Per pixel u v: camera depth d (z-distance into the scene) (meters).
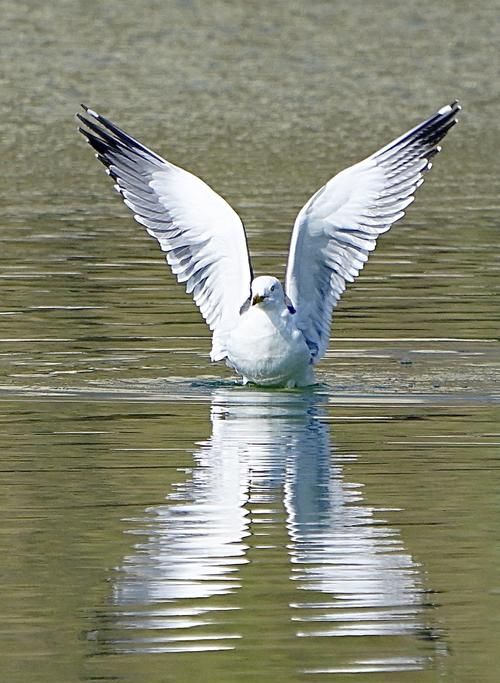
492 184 29.12
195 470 13.22
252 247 23.19
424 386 16.09
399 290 20.52
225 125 33.91
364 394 15.82
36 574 10.84
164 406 15.30
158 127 33.56
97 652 9.52
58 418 14.84
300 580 10.71
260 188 28.06
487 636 9.88
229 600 10.37
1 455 13.62
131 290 20.55
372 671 9.42
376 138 32.59
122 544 11.37
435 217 25.92
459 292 20.38
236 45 42.22
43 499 12.44
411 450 13.84
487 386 16.11
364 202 16.05
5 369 16.59
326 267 16.16
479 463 13.46
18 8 45.75
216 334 16.22
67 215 25.92
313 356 16.05
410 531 11.70
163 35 43.16
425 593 10.48
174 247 16.34
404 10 46.59
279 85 38.06
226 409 15.21
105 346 17.66
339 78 38.97
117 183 16.52
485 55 41.44
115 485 12.80
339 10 46.56
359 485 12.88
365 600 10.43
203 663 9.51
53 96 36.50
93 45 41.78
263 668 9.38
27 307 19.47
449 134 33.75
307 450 13.80
